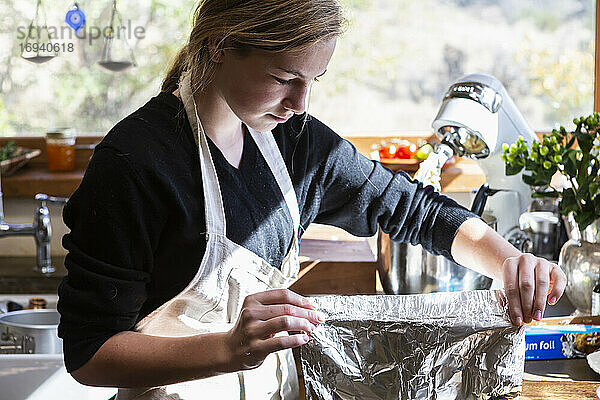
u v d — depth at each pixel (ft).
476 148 6.58
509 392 3.89
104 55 8.20
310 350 3.82
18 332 6.43
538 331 4.62
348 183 4.33
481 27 7.93
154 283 3.63
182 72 3.89
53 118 8.39
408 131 8.13
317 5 3.25
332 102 8.11
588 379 4.44
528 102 8.02
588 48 7.88
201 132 3.64
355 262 5.79
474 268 4.34
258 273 3.92
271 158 4.00
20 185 7.90
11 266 7.89
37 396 5.54
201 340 3.29
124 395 3.89
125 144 3.42
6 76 8.29
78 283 3.34
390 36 7.98
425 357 3.82
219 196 3.69
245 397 3.96
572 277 5.42
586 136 5.28
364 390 3.84
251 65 3.29
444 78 8.04
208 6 3.44
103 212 3.32
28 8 8.14
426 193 4.55
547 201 6.61
